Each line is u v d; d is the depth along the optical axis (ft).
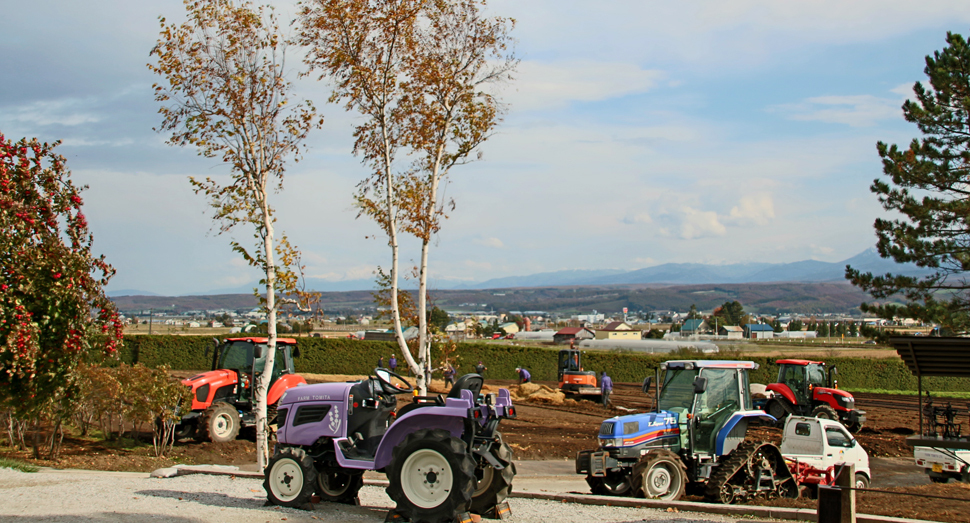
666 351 226.79
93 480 35.70
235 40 46.93
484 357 162.81
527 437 69.82
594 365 166.91
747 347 279.90
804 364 86.33
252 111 47.52
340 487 31.53
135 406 52.24
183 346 143.43
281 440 30.73
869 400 131.64
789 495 40.14
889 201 67.31
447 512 24.58
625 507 31.07
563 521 27.58
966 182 64.64
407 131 55.21
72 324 33.68
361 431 30.30
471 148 55.98
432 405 28.30
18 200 33.27
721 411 39.68
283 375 63.57
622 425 38.60
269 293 47.65
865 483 44.86
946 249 62.49
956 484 44.88
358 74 51.98
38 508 27.35
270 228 48.01
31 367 31.48
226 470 39.50
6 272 31.60
